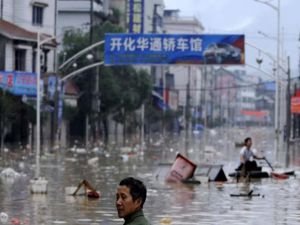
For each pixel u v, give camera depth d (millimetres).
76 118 106312
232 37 71625
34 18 97125
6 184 36906
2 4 93938
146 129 146000
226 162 58219
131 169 48469
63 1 132500
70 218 24938
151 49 71750
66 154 65562
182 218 25234
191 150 79250
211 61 71688
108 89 108188
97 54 104750
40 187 32531
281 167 51375
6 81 80000
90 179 40562
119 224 23578
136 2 146000
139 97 113688
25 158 58719
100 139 104438
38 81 52625
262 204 29516
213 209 27734
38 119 50188
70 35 106562
